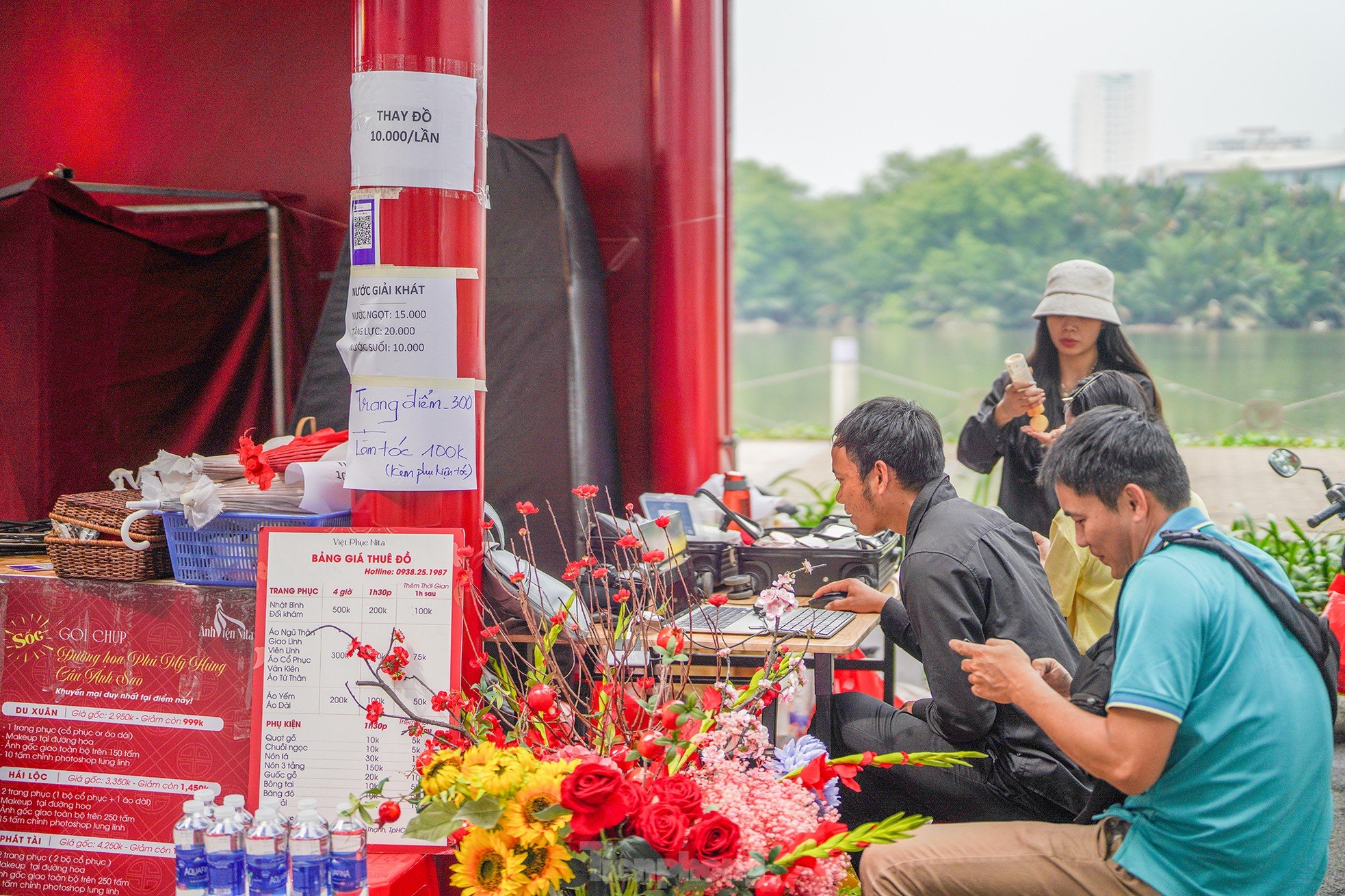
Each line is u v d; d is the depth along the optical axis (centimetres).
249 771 245
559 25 488
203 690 263
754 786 201
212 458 279
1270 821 189
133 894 267
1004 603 251
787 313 2925
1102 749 189
